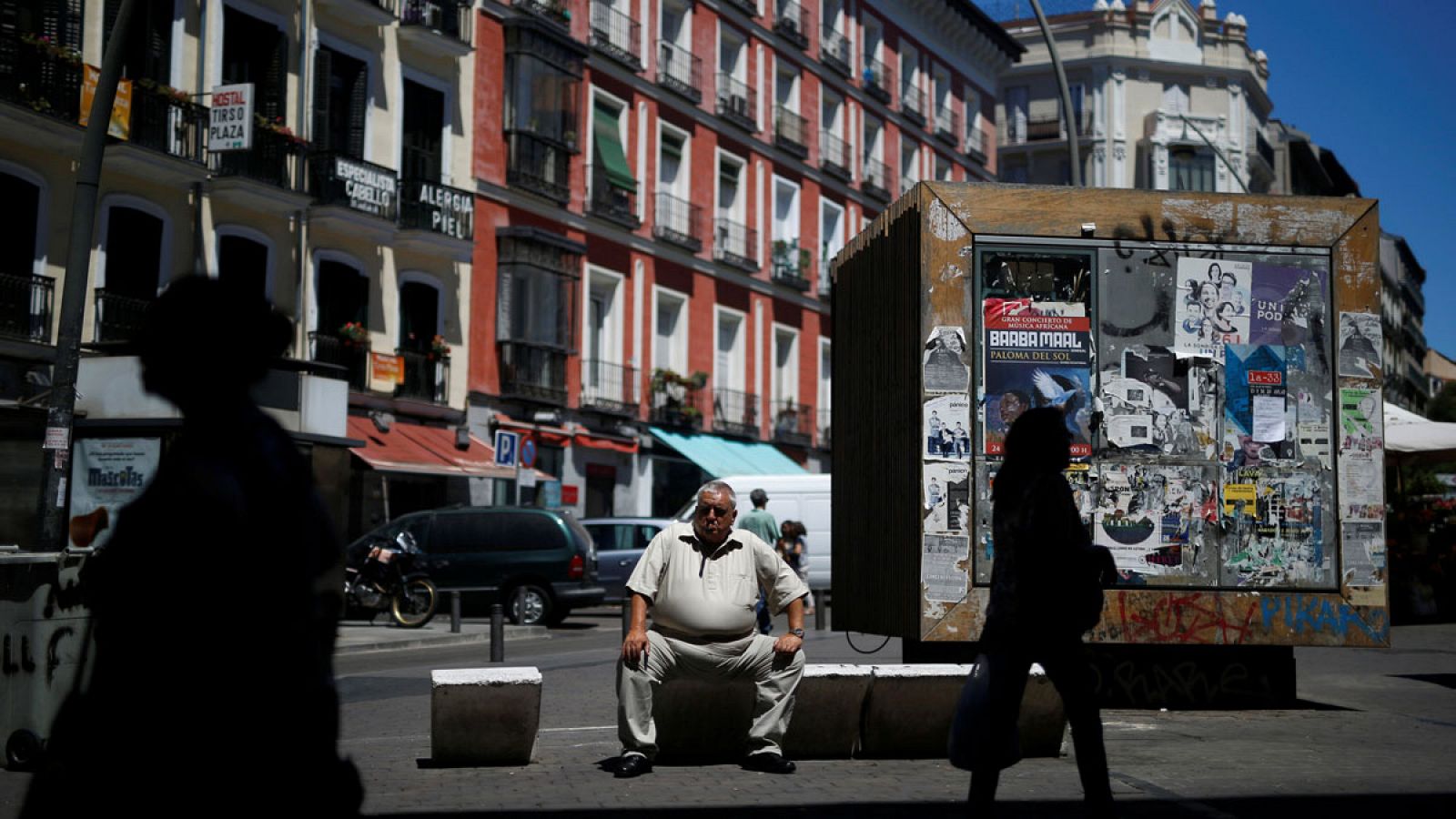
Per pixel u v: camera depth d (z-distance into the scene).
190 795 2.97
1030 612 5.94
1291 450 10.98
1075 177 19.78
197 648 2.97
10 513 17.47
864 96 49.56
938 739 8.62
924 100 53.69
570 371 35.81
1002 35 58.09
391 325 30.83
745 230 43.16
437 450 30.61
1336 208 11.17
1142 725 10.05
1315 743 9.12
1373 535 10.94
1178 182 68.62
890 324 11.56
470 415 32.72
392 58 30.98
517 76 34.31
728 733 8.30
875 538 11.82
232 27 27.16
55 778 3.02
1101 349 10.89
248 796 3.01
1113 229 10.96
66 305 14.55
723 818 6.51
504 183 34.16
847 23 48.69
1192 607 10.79
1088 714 5.94
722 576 8.09
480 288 33.34
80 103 23.50
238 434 3.18
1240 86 70.12
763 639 8.13
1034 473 6.11
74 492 17.02
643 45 39.09
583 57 36.25
